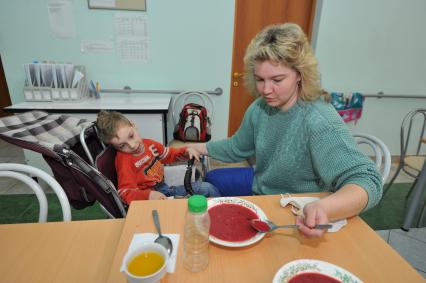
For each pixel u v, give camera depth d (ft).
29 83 6.89
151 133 6.95
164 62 8.02
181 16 7.61
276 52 2.58
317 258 2.05
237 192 4.48
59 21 7.24
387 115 9.49
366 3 7.99
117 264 1.89
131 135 3.87
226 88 8.53
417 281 1.87
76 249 2.17
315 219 2.06
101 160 3.70
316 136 2.78
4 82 11.48
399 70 8.93
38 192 2.77
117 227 2.43
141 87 8.21
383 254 2.10
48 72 6.89
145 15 7.47
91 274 1.95
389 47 8.60
